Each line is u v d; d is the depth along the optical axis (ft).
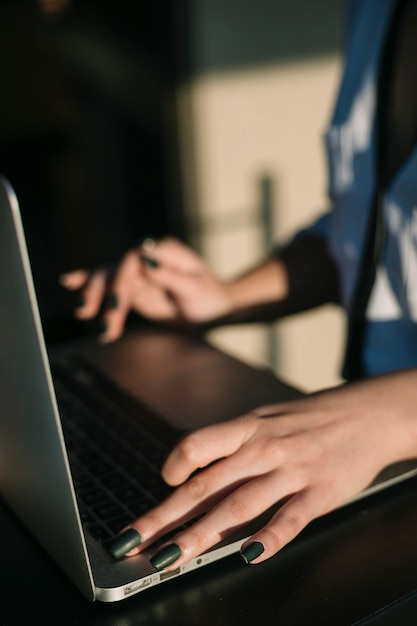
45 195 9.23
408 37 2.86
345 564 1.88
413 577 1.82
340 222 3.30
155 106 7.27
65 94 9.05
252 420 2.07
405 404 2.13
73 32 8.38
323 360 7.65
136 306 3.48
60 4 8.39
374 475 2.05
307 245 3.84
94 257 8.00
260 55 6.72
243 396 2.75
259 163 7.04
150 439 2.52
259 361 7.39
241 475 1.96
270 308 3.68
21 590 1.88
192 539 1.81
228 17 6.59
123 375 3.00
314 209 7.32
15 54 9.11
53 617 1.77
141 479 2.28
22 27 8.98
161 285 3.40
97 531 2.01
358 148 3.12
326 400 2.14
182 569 1.85
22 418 1.79
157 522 1.91
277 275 3.74
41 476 1.81
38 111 9.38
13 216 1.51
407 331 2.92
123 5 7.27
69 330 3.49
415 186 2.71
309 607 1.74
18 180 9.46
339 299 3.76
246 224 7.24
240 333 7.20
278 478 1.94
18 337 1.65
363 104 3.09
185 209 7.45
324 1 6.65
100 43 7.93
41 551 2.03
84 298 3.36
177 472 1.98
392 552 1.91
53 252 8.04
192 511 1.94
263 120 6.92
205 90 6.90
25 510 2.06
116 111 7.91
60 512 1.76
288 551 1.94
